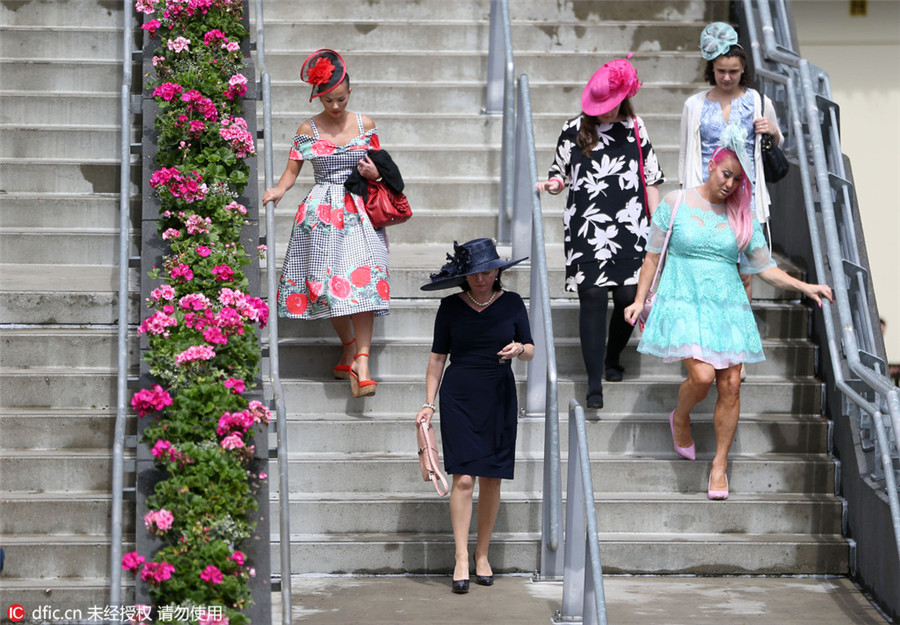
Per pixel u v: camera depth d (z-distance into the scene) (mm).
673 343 19422
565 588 17438
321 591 18641
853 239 21406
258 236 20469
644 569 19641
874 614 18078
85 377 20094
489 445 18312
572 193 21000
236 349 17656
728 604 18359
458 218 25062
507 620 17422
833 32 35000
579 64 28438
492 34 27344
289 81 27938
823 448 21188
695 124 21047
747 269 19781
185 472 15961
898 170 35344
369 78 28281
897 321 35375
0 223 23812
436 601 18219
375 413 21359
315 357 21859
